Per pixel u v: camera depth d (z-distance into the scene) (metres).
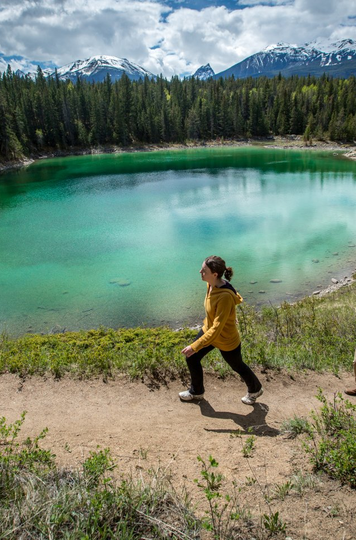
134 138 110.19
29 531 2.07
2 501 2.27
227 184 41.72
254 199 32.00
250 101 122.12
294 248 18.08
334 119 103.88
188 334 8.09
